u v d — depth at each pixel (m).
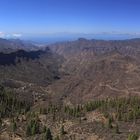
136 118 104.44
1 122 120.75
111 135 86.62
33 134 97.56
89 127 97.94
